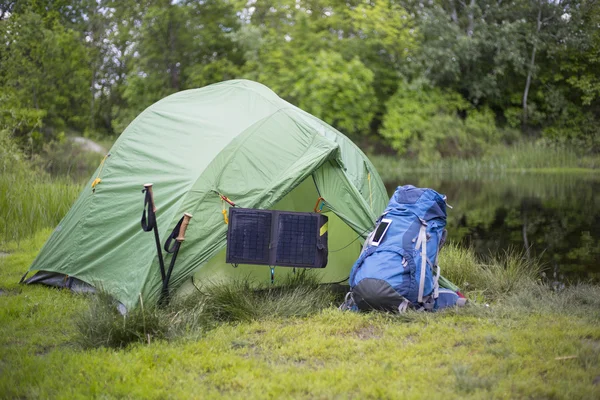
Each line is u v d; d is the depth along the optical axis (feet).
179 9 82.58
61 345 13.61
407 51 80.79
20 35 75.97
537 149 79.30
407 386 10.71
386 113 81.15
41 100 78.48
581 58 89.51
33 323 15.03
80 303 16.67
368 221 17.12
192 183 16.57
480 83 83.97
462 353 12.06
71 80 81.92
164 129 18.84
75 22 90.48
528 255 24.32
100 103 92.22
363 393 10.37
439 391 10.42
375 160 77.41
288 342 13.20
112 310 14.51
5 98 56.24
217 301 15.34
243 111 18.62
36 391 10.80
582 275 21.01
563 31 85.30
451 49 80.59
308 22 75.25
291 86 71.56
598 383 10.52
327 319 14.78
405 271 15.01
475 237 29.12
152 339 13.42
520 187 54.70
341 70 71.87
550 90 87.76
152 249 15.97
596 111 89.71
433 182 60.08
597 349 12.04
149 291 15.43
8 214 27.37
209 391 10.71
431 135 77.97
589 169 75.46
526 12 87.20
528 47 88.58
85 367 11.80
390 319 14.61
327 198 17.06
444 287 16.31
